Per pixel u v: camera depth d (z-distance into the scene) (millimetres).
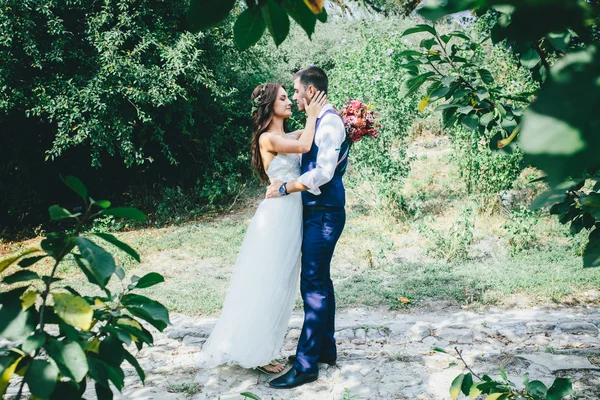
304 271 3160
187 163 9188
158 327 1288
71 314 1075
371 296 4746
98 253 1023
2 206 7910
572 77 427
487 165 6836
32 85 7035
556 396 1584
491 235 6285
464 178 7414
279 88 3232
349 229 6824
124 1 7262
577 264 5176
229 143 9375
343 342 3809
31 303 1073
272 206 3240
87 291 5160
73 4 7230
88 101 7094
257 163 3352
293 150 3098
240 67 9125
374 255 5934
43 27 7043
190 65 7480
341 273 5418
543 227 6328
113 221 7836
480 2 477
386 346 3701
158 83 7398
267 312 3170
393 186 7027
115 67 6992
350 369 3342
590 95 413
